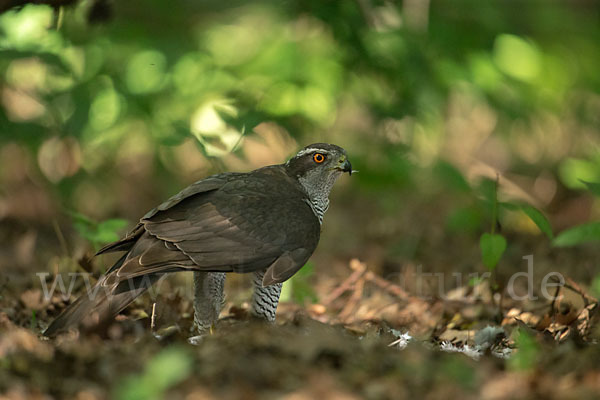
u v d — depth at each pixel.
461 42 13.97
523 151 18.94
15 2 9.05
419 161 14.79
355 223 15.66
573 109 16.77
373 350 6.41
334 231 15.09
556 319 8.30
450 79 13.71
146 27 14.74
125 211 15.51
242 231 7.43
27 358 6.04
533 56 14.72
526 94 14.81
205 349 6.23
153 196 16.08
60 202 13.88
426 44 13.69
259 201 7.67
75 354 6.08
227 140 11.31
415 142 14.43
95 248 9.63
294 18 13.49
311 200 8.46
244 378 5.70
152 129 13.41
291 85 13.67
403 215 15.29
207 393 5.48
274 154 16.20
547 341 7.24
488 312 8.97
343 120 16.42
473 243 13.41
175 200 7.47
